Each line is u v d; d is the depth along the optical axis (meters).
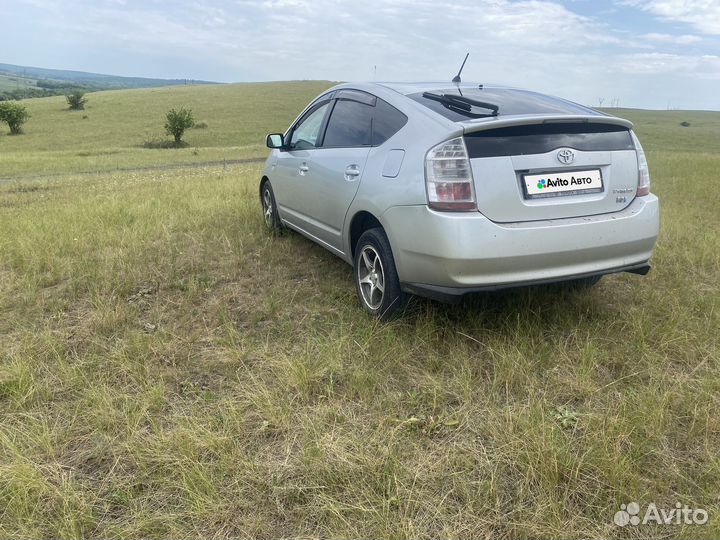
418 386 2.97
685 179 10.91
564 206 3.24
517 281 3.16
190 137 48.97
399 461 2.35
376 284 3.73
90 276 4.66
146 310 4.04
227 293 4.34
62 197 9.82
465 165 3.05
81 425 2.62
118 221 6.71
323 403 2.80
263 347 3.40
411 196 3.21
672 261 5.09
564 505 2.09
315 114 5.07
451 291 3.15
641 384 2.96
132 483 2.25
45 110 66.81
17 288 4.44
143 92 91.62
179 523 2.05
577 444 2.45
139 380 3.01
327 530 2.02
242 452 2.40
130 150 34.62
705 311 3.82
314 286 4.50
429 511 2.10
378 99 4.00
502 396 2.89
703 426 2.53
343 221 4.09
